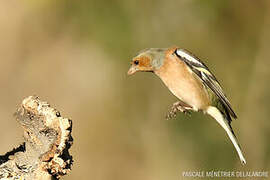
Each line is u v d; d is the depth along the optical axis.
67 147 6.88
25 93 15.95
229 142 14.20
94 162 15.18
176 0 14.91
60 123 6.77
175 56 8.71
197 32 14.98
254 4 14.97
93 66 15.55
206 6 14.88
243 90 14.80
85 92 15.66
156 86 15.21
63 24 15.71
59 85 15.96
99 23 15.10
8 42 16.33
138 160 15.03
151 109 15.19
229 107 8.79
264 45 14.91
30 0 15.48
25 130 6.98
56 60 16.30
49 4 15.44
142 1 14.91
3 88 15.93
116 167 15.13
